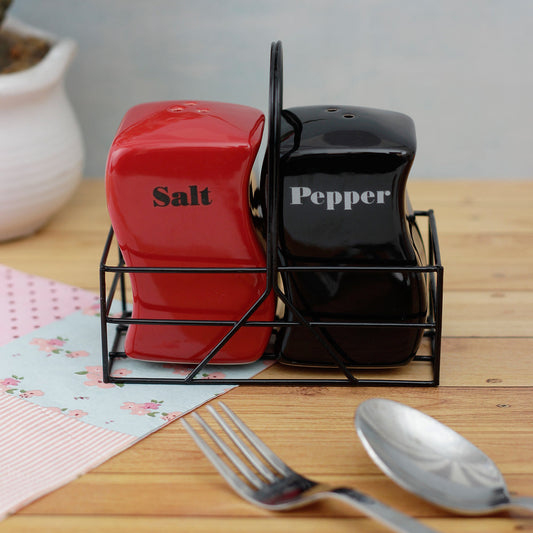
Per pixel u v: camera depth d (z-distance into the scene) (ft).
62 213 2.87
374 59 3.22
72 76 3.25
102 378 2.24
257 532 1.98
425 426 2.06
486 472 2.02
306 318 2.22
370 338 2.22
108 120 3.31
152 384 2.23
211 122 2.18
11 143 2.63
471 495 2.00
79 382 2.23
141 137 2.15
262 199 2.23
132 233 2.19
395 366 2.24
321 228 2.18
